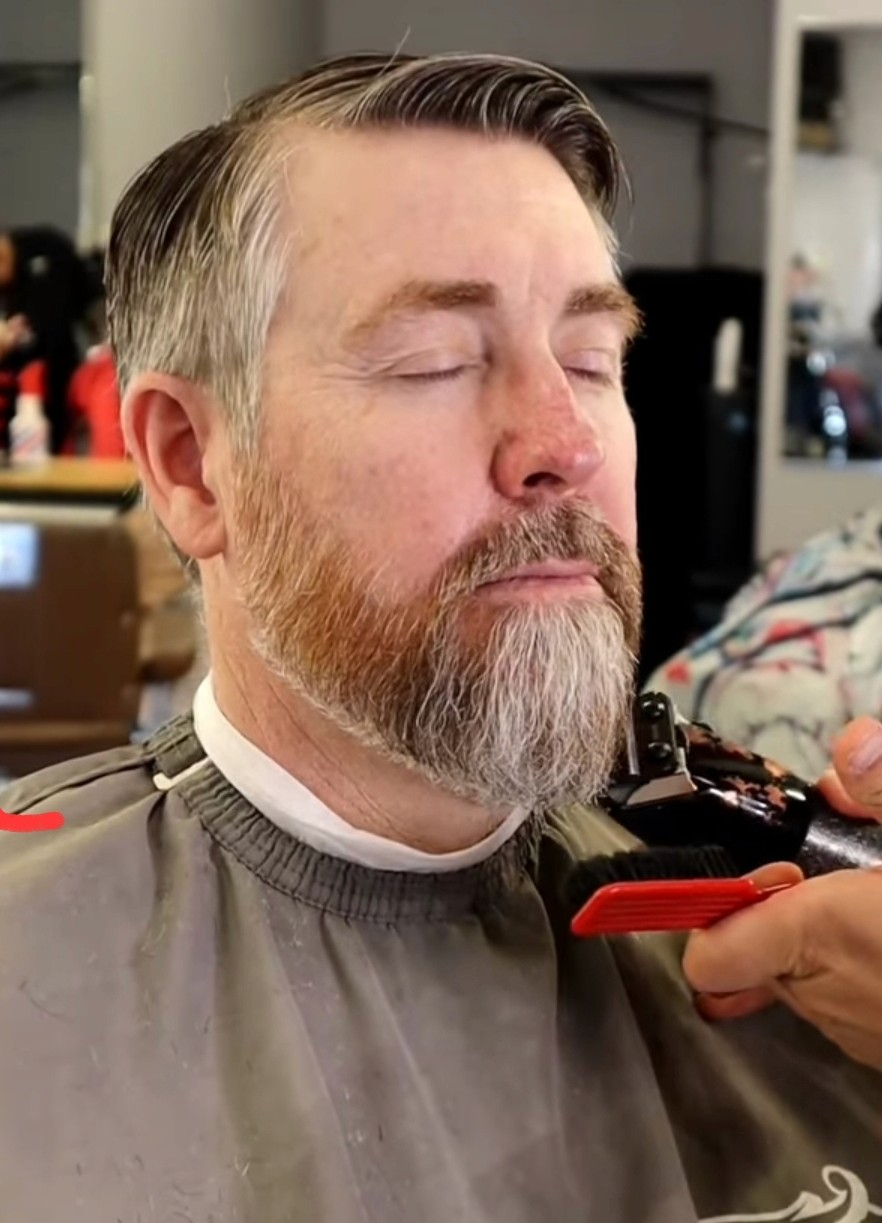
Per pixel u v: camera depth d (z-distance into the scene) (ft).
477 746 2.05
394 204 2.08
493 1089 2.22
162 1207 1.94
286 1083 2.08
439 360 2.07
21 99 14.98
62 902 2.19
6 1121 1.95
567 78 2.43
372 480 2.07
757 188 13.44
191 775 2.42
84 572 6.65
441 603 2.05
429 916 2.33
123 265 2.40
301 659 2.16
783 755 3.87
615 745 2.20
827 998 2.13
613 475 2.21
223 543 2.32
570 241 2.15
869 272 9.43
